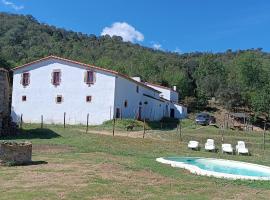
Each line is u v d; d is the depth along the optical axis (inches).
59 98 1844.2
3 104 1327.5
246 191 562.3
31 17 5639.8
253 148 1278.3
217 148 1219.9
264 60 4704.7
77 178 581.0
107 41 5880.9
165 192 520.7
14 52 3865.7
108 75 1777.8
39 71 1886.1
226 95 3344.0
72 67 1833.2
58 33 5403.5
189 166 757.9
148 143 1155.3
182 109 2731.3
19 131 1300.4
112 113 1759.4
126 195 487.2
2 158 693.3
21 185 518.9
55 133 1270.9
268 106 2864.2
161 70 3909.9
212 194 528.1
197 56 5679.1
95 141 1099.3
